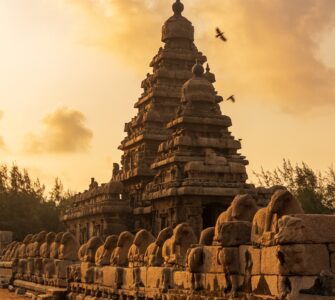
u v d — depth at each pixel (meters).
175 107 60.81
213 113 49.91
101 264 30.72
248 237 17.44
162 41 64.25
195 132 48.72
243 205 19.22
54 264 39.09
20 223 89.31
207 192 44.44
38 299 35.19
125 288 26.61
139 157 58.16
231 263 17.34
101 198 58.25
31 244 46.41
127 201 56.47
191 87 49.91
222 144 48.25
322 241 14.53
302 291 14.23
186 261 21.17
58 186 105.75
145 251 27.52
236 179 45.84
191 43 63.41
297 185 67.31
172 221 45.97
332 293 14.09
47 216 93.06
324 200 64.12
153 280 23.69
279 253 14.55
